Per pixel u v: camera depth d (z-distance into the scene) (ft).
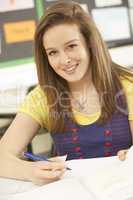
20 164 3.32
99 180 2.83
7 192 2.95
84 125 3.73
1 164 3.36
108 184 2.76
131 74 3.93
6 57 7.45
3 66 7.43
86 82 3.77
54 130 3.81
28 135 3.77
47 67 3.71
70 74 3.55
